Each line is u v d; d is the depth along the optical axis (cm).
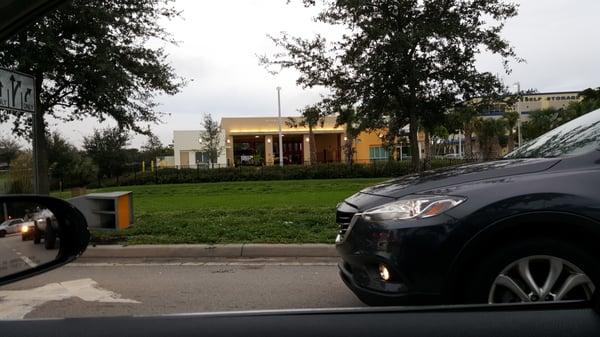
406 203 325
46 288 553
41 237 194
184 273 622
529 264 300
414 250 306
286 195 1586
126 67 1205
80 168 3203
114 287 556
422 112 1302
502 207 297
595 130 354
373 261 326
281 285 550
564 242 295
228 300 497
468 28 1206
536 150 386
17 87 741
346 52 1279
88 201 793
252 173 3009
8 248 188
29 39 951
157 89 1296
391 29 1188
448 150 7094
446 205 310
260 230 814
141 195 1819
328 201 1320
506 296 301
